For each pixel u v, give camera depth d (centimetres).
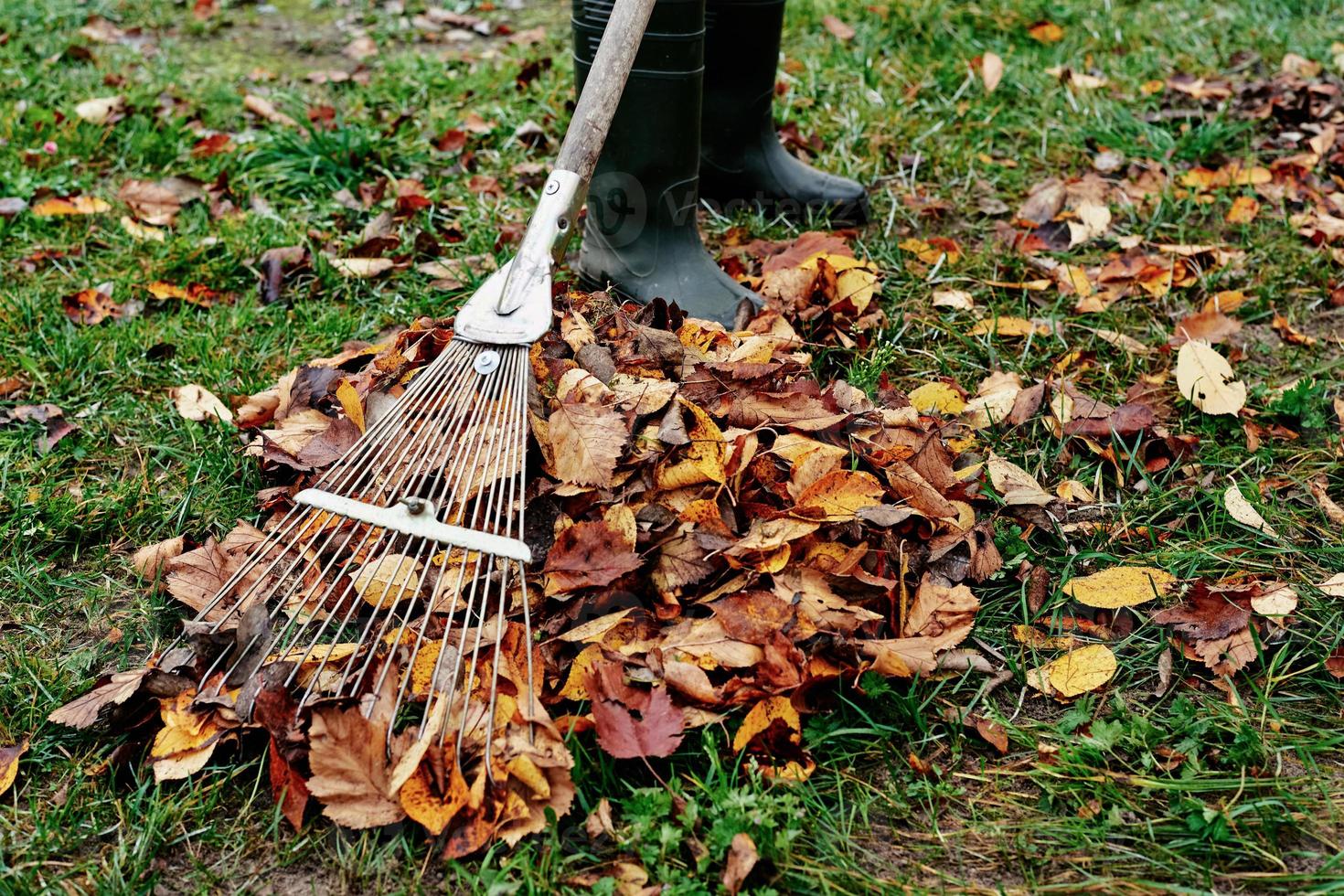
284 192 314
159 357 249
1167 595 188
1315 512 206
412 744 150
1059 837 150
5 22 399
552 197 194
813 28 407
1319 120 346
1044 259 282
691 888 139
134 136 327
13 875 142
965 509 192
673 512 175
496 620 162
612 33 200
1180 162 326
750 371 195
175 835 148
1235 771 158
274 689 152
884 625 175
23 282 272
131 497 208
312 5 443
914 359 248
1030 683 172
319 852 147
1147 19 408
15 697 169
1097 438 221
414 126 343
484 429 179
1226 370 227
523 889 140
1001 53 386
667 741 150
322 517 186
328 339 252
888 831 151
